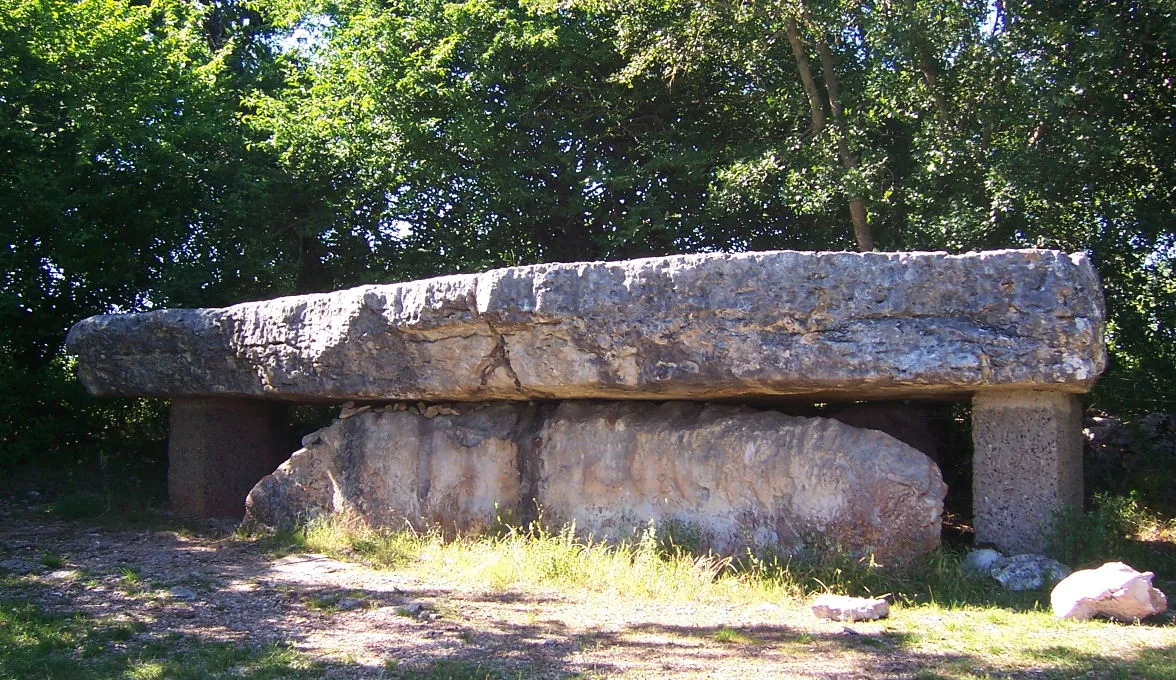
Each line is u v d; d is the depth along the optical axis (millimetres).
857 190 9977
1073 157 8969
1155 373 10023
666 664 4703
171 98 11875
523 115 11961
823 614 5547
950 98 10227
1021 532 6375
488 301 6793
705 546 6844
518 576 6527
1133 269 10070
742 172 10742
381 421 8180
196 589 6266
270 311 8094
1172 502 8430
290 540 7797
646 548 6691
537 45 11805
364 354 7551
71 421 11570
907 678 4414
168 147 11047
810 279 6137
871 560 6148
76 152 11070
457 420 8016
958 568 6105
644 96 12273
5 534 8055
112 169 11414
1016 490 6414
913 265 6031
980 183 9656
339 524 7992
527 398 7562
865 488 6430
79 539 7934
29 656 4844
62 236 10906
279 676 4562
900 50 9906
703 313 6305
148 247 12031
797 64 11273
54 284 11422
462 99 11820
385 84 11820
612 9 11688
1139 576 5387
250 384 8312
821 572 6188
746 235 12273
